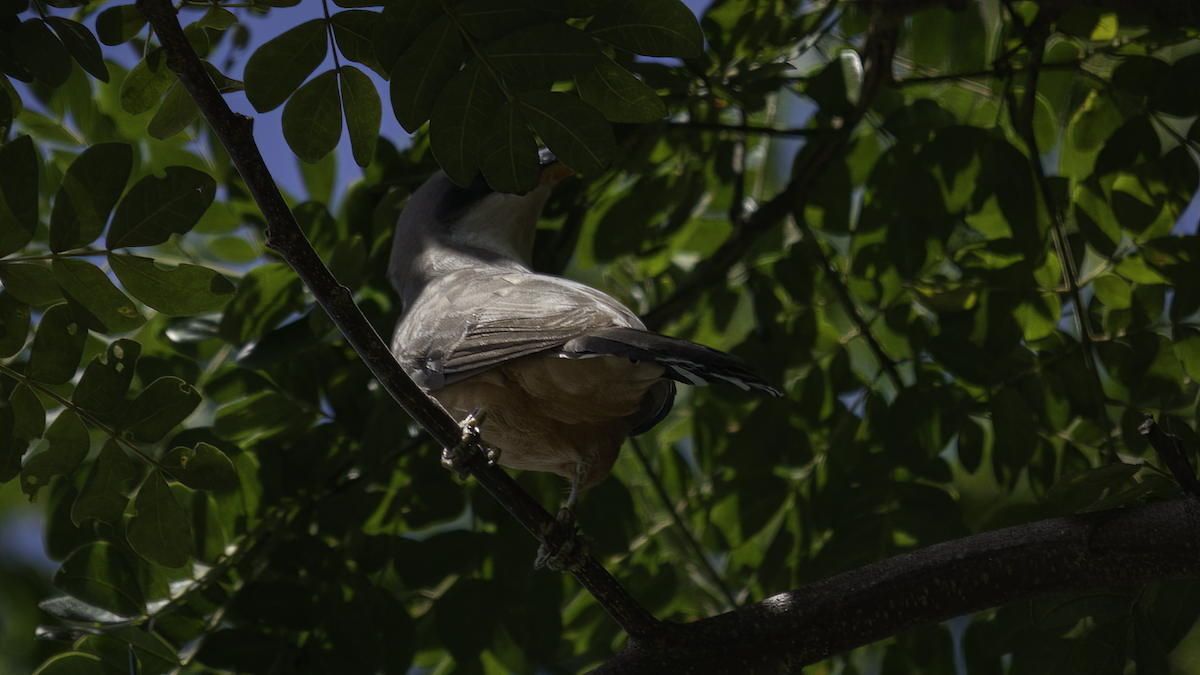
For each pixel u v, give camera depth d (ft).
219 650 27.58
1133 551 21.63
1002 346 29.40
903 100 32.76
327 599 28.71
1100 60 30.73
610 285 37.40
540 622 29.55
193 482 22.04
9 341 21.01
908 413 30.01
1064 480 22.52
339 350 30.99
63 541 28.86
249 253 33.09
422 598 31.07
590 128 19.99
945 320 30.81
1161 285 28.66
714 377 23.15
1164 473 22.35
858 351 33.45
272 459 30.07
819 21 31.42
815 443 32.48
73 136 29.81
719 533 33.24
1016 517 30.58
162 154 31.65
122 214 19.62
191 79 18.21
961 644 29.48
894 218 30.78
